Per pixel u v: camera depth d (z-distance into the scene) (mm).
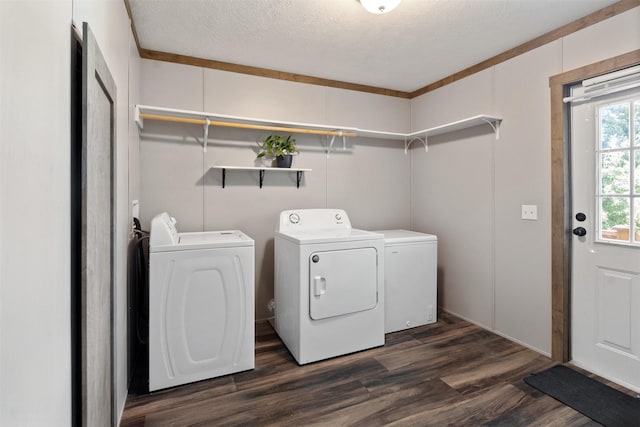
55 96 742
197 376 2018
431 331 2799
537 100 2355
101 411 1145
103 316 1181
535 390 1929
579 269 2201
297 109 3070
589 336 2154
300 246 2244
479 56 2676
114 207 1395
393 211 3586
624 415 1692
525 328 2488
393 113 3549
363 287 2461
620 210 1996
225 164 2830
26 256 588
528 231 2443
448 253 3188
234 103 2828
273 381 2037
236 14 2053
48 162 698
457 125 2834
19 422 552
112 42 1435
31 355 604
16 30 551
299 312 2246
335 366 2230
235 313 2100
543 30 2252
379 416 1711
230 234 2516
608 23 1947
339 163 3311
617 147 1997
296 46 2502
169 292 1932
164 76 2602
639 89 1891
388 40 2395
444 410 1756
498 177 2670
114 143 1394
